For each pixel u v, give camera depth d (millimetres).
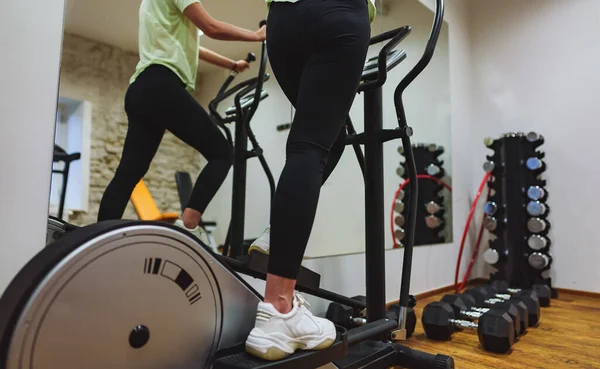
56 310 698
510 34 3250
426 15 2988
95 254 745
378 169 1433
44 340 685
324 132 945
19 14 1125
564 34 2963
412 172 1347
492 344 1552
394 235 2863
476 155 3383
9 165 1096
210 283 933
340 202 2746
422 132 3104
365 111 1441
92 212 2297
